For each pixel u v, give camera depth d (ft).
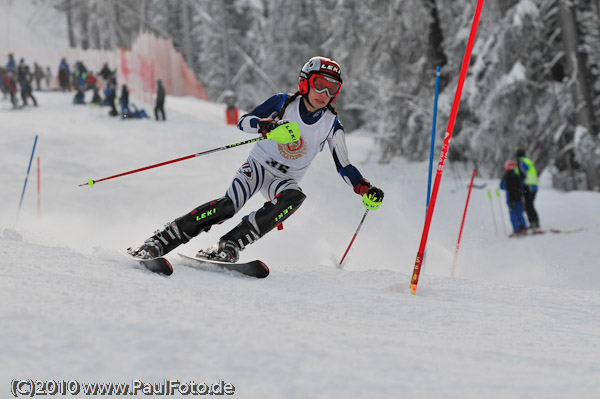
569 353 11.21
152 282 14.62
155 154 77.15
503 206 63.46
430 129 85.35
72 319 9.82
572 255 45.19
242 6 187.52
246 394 7.64
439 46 88.84
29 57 217.97
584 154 68.33
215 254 18.72
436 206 64.28
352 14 105.91
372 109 96.22
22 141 75.61
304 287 16.97
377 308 14.42
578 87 69.31
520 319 14.37
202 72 199.21
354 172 20.24
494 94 74.08
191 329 9.95
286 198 18.92
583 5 72.38
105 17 218.79
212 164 74.43
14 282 12.07
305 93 18.65
